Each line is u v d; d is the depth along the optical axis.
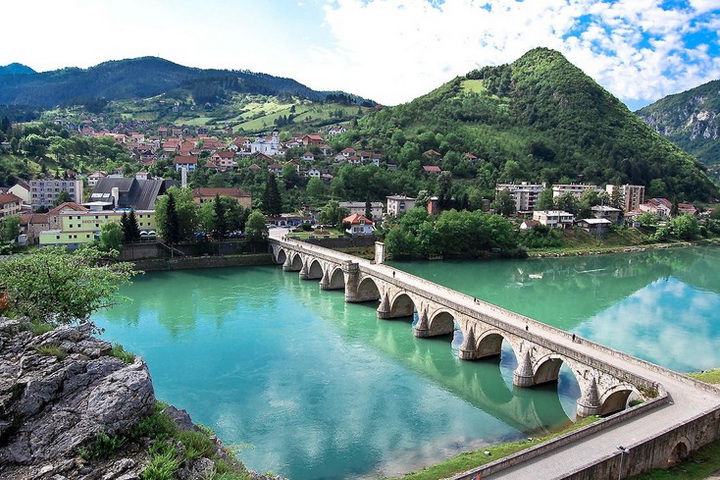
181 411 27.52
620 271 142.25
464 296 81.25
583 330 85.81
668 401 46.72
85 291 47.97
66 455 22.02
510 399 60.44
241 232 152.88
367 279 102.00
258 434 51.69
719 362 72.69
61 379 24.30
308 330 85.06
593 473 36.19
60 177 187.50
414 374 67.38
